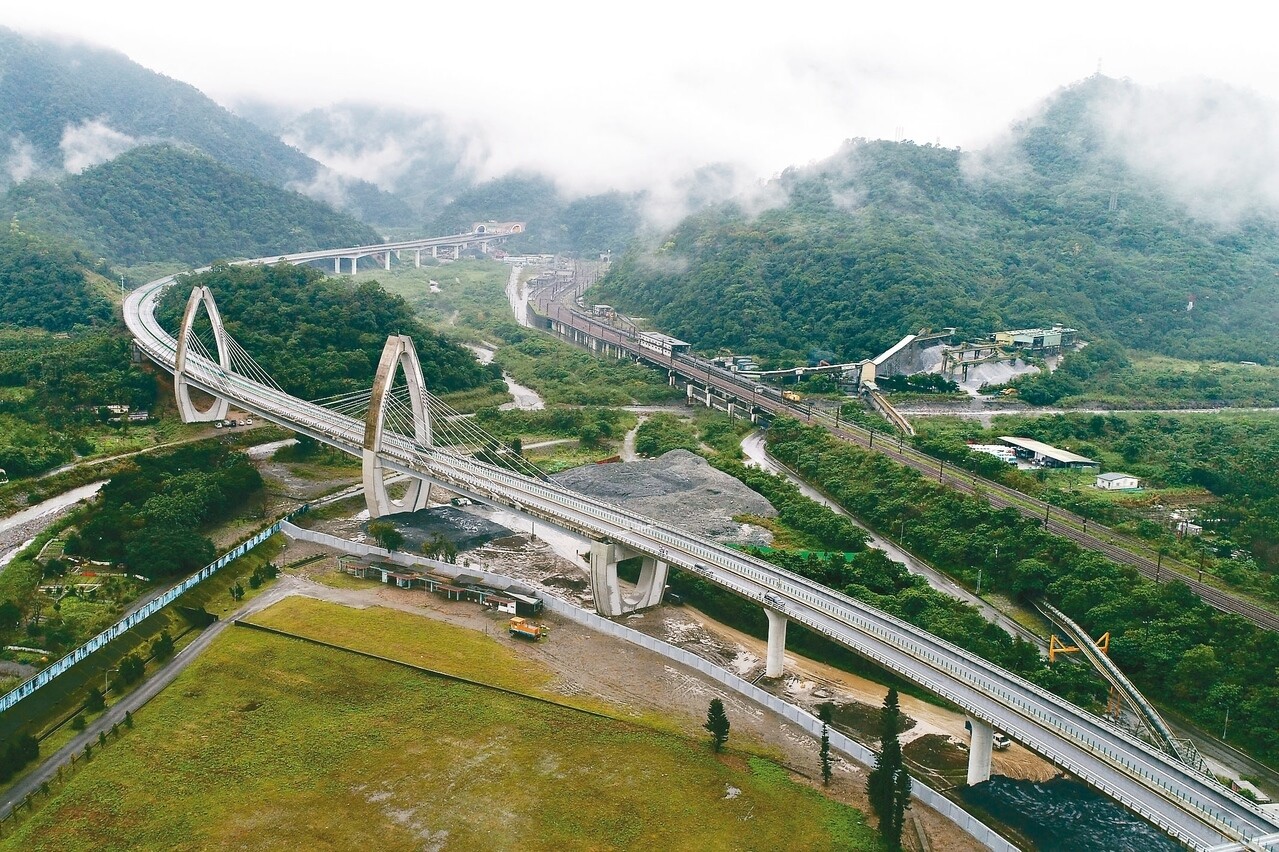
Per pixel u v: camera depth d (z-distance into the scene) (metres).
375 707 124.06
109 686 127.25
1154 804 96.56
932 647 129.38
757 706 129.25
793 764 115.38
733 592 145.12
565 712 124.44
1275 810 107.31
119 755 112.44
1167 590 153.00
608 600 158.88
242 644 140.62
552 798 106.31
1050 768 120.31
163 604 149.25
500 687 129.88
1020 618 164.88
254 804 103.94
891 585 162.75
